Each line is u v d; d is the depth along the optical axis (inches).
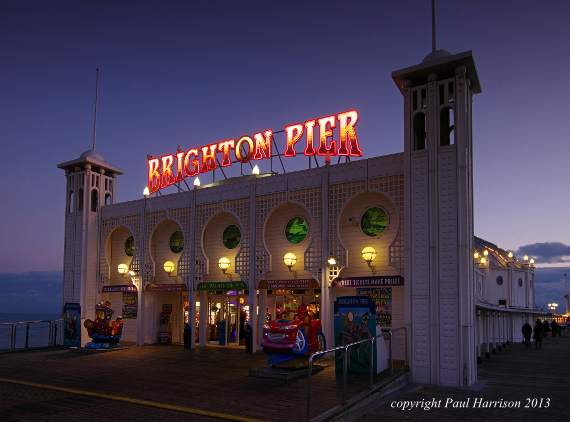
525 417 360.8
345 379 382.9
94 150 968.3
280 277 744.3
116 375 534.0
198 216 829.8
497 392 458.6
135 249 902.4
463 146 521.7
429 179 532.7
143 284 878.4
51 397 422.3
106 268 939.3
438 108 538.3
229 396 416.5
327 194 681.6
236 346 818.2
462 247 508.1
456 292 504.1
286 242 744.3
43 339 916.0
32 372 564.7
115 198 1002.7
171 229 890.7
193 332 805.2
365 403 403.2
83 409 376.2
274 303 779.4
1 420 344.2
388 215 650.8
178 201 856.3
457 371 491.2
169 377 516.4
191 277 819.4
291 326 522.0
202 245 820.6
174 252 880.9
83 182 946.1
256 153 797.2
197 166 866.8
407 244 537.6
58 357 706.8
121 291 911.7
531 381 524.4
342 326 528.1
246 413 357.7
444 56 540.7
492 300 1434.5
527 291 1531.7
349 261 674.8
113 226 941.8
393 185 628.1
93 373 550.3
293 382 476.4
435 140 534.3
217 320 858.1
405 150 553.0
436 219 522.6
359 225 671.8
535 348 1024.9
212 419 346.0
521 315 1487.5
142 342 869.8
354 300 525.3
